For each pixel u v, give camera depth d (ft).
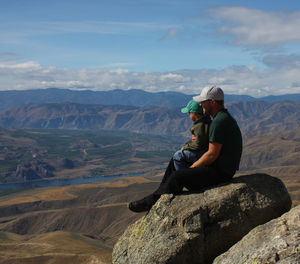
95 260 397.39
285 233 19.52
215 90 26.05
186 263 23.13
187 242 23.11
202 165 25.88
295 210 21.09
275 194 24.44
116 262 26.73
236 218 23.85
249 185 24.89
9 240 648.79
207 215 24.11
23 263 418.92
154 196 26.86
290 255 17.79
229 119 25.55
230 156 25.57
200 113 27.48
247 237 21.40
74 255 424.87
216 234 23.59
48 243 551.18
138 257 24.54
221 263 21.09
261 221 23.91
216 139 25.17
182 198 25.61
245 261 19.47
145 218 26.78
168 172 28.71
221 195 24.68
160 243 23.72
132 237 26.61
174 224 24.17
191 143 27.61
